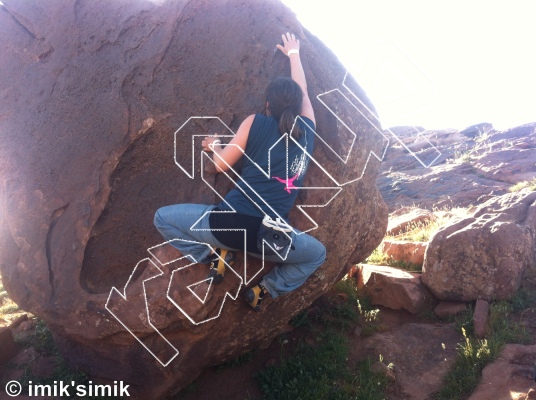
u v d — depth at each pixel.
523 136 16.36
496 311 5.49
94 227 4.33
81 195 4.34
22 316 6.19
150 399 4.66
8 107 4.71
